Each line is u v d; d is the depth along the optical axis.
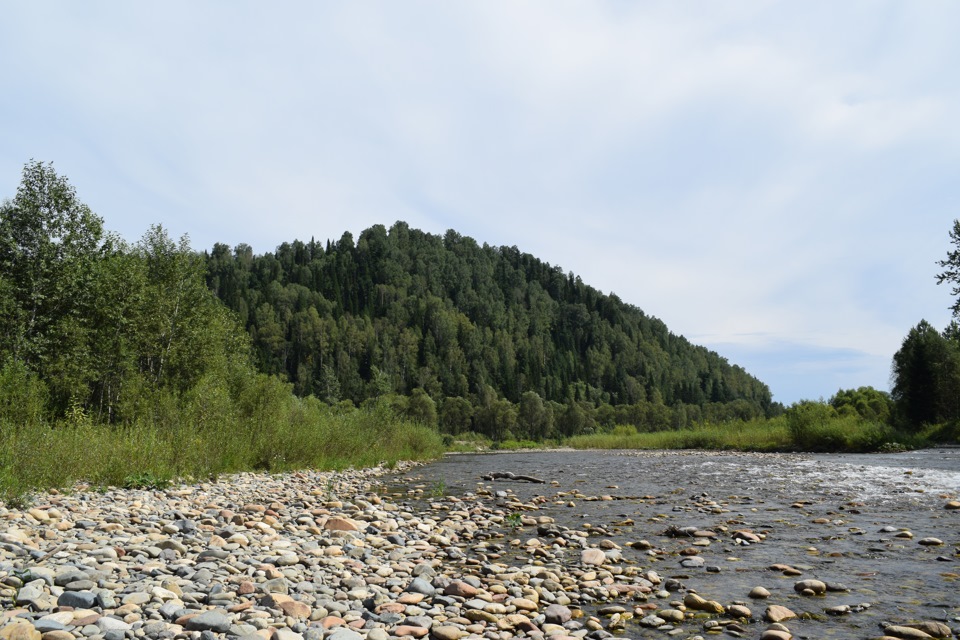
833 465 21.58
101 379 25.73
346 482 17.47
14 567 5.50
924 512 10.38
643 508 11.96
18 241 26.75
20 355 23.75
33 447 11.16
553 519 10.84
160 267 31.06
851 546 7.91
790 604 5.59
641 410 124.25
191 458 14.99
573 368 178.75
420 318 173.62
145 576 5.65
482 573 6.91
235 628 4.39
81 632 4.08
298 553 7.43
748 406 151.00
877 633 4.80
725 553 7.77
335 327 146.25
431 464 29.72
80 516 8.64
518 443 88.19
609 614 5.52
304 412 24.61
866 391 74.38
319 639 4.46
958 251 28.47
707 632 4.96
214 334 31.81
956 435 37.03
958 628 4.83
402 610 5.32
